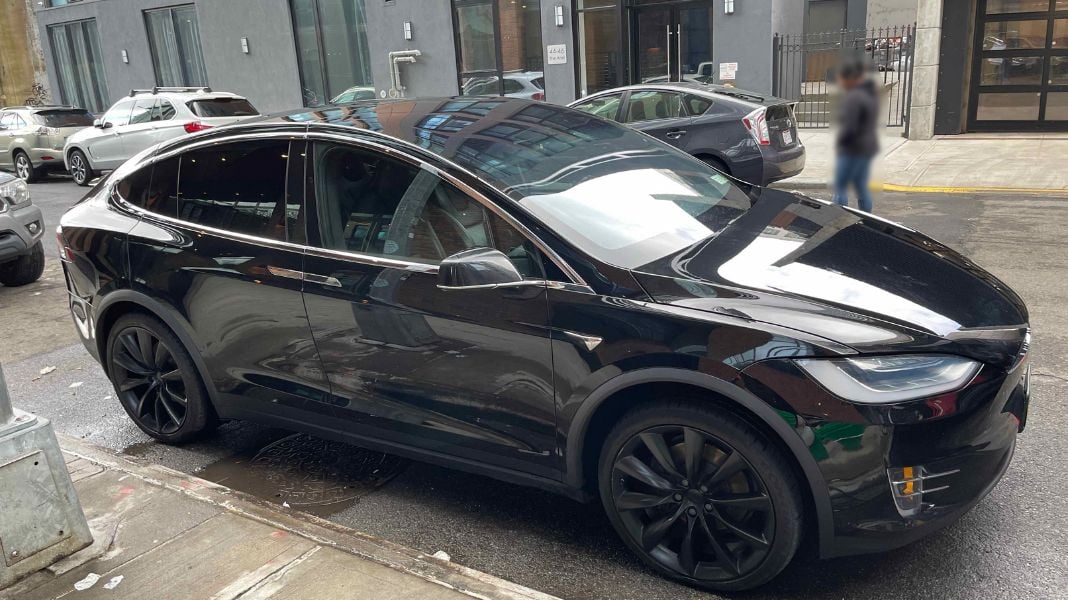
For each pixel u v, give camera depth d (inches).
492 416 126.8
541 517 138.6
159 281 157.6
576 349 115.6
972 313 114.0
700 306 109.7
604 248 119.9
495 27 660.1
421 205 131.0
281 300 142.9
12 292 314.7
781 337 104.0
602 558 125.5
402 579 112.1
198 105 570.6
